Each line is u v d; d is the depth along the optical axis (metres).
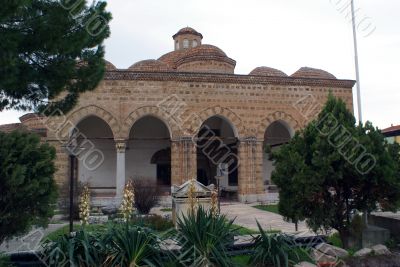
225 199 31.91
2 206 8.32
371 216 13.41
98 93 27.44
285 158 10.98
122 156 27.47
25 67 10.09
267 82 30.48
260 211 24.36
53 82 10.80
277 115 30.53
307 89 31.38
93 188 31.27
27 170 8.41
